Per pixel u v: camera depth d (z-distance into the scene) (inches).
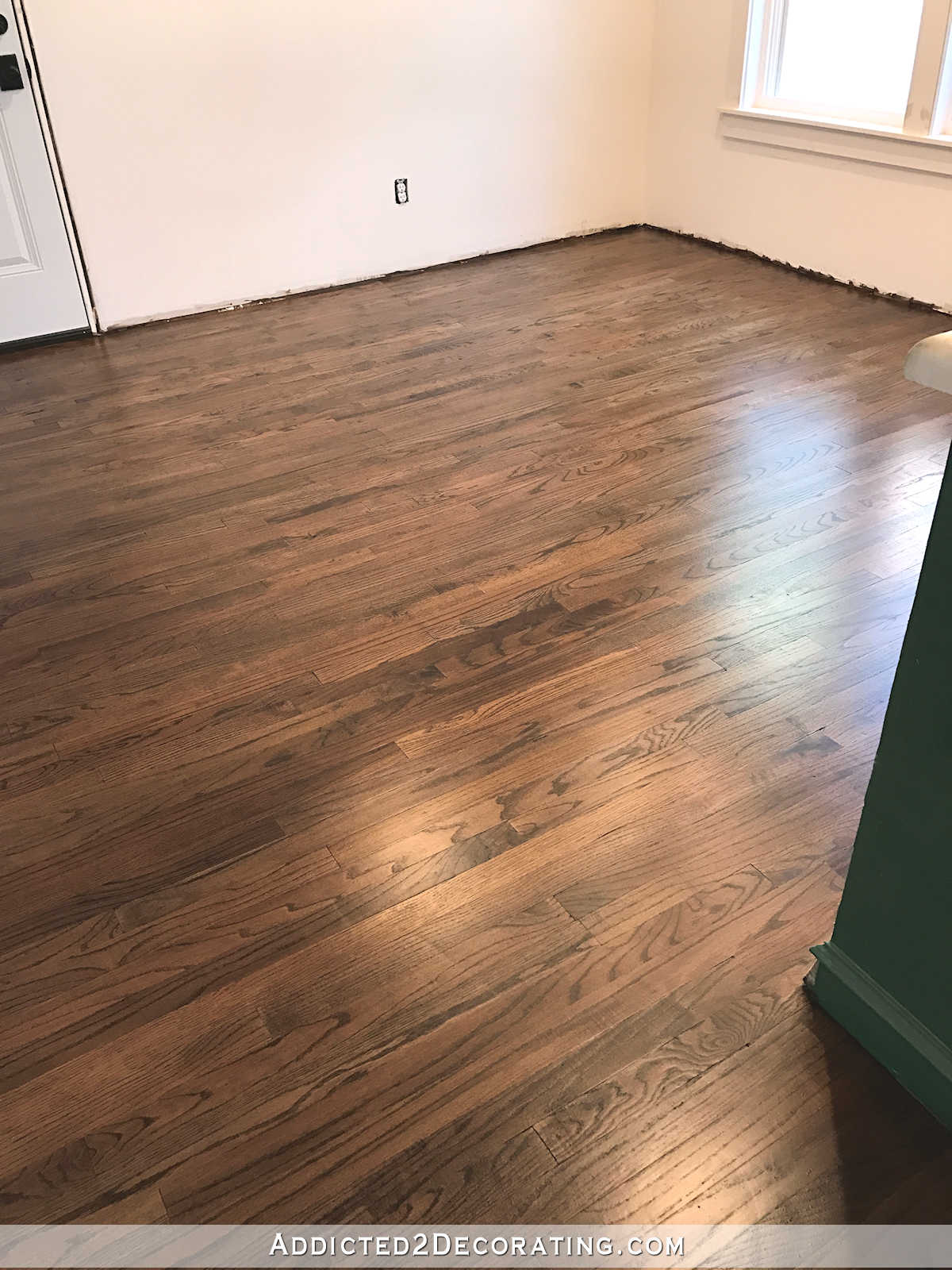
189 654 83.7
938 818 45.1
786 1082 51.5
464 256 179.8
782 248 168.1
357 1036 54.2
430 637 84.4
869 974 51.8
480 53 163.2
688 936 58.9
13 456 116.6
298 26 146.9
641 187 192.2
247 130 150.0
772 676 78.7
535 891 61.9
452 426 118.9
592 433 116.1
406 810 68.0
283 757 72.8
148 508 105.1
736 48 162.2
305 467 111.6
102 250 147.3
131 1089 52.3
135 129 142.1
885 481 104.3
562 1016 54.9
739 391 124.9
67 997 56.9
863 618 84.7
